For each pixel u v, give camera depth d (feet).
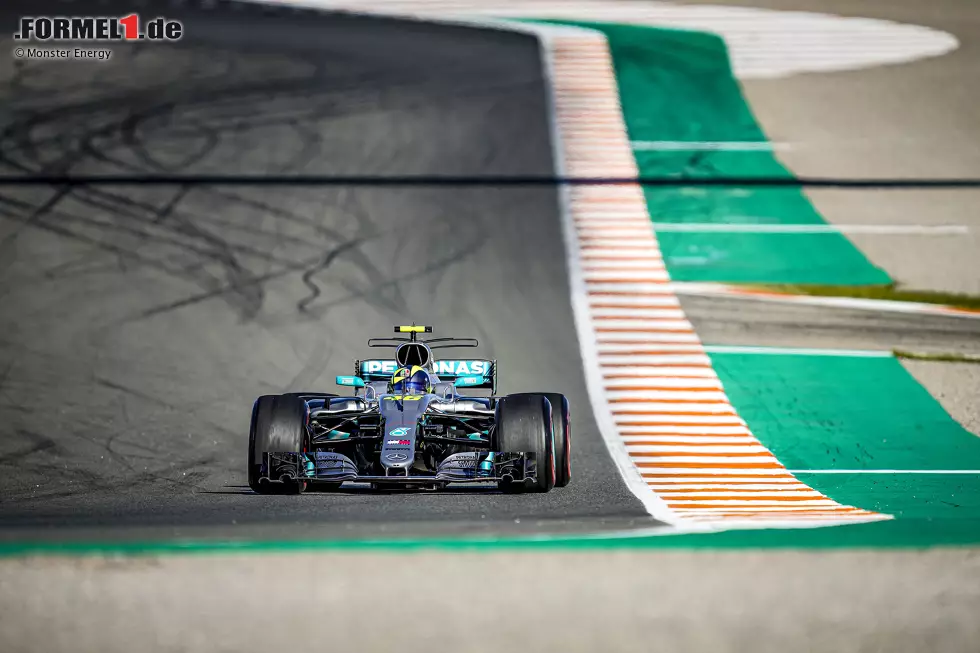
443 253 239.09
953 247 249.75
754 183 278.87
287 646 61.52
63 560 77.56
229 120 293.43
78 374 187.93
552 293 225.97
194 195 256.11
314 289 222.07
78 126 284.61
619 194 269.03
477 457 117.29
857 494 130.82
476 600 68.95
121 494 130.21
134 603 68.54
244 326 207.51
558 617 66.08
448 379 135.44
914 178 285.02
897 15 403.95
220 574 74.13
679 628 64.39
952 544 82.64
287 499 115.75
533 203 262.26
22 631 63.87
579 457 154.92
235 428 170.19
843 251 246.68
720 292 227.81
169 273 224.53
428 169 275.59
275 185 263.08
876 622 65.46
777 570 75.46
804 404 182.19
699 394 186.60
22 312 208.54
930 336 210.38
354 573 74.18
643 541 83.05
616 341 208.13
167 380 187.52
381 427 120.37
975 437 168.55
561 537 83.97
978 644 62.28
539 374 196.13
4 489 135.54
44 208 245.86
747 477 144.15
